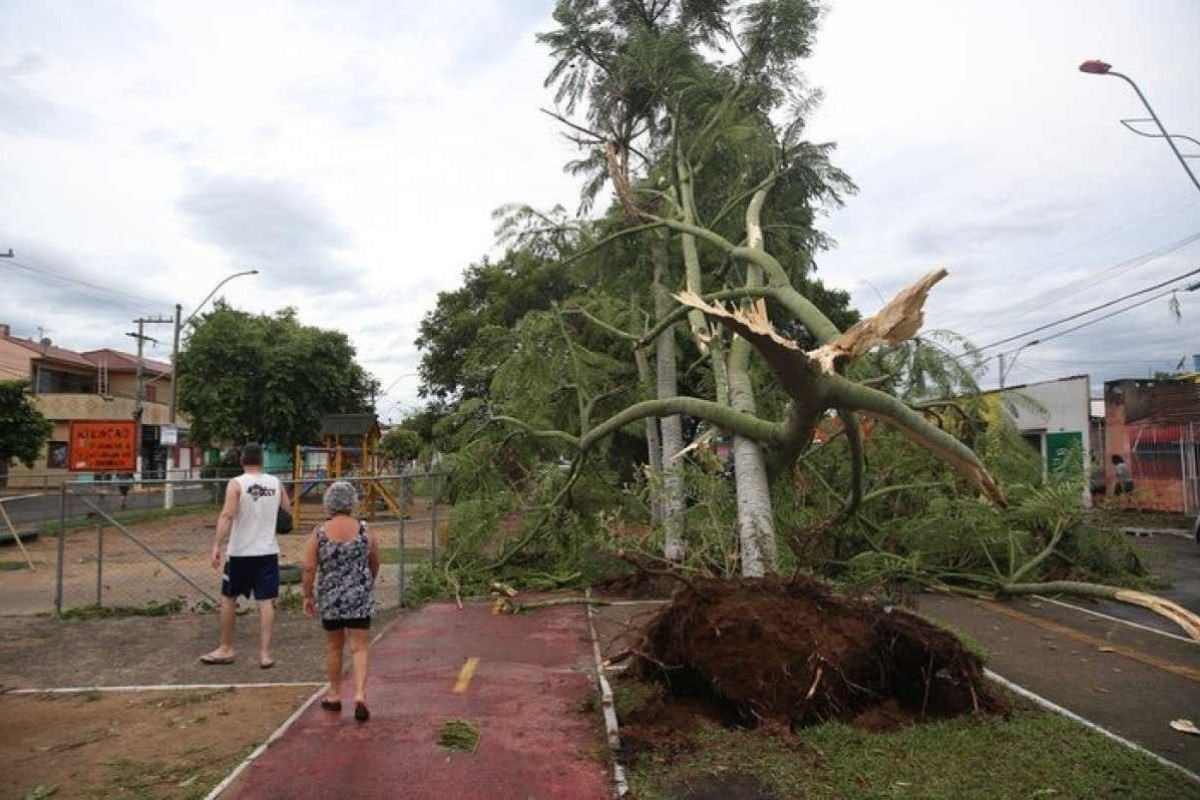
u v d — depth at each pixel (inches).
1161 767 184.4
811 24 496.1
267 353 1286.9
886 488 400.5
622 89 512.7
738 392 365.1
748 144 493.4
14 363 1705.2
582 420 468.4
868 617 230.8
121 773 189.2
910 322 226.1
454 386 1190.9
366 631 228.2
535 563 467.2
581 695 245.6
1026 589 357.1
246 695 247.9
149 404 1936.5
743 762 190.1
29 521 848.3
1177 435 884.6
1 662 287.0
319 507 1035.9
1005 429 418.9
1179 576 470.3
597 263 560.4
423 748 202.7
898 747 197.5
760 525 313.6
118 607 378.6
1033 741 200.2
